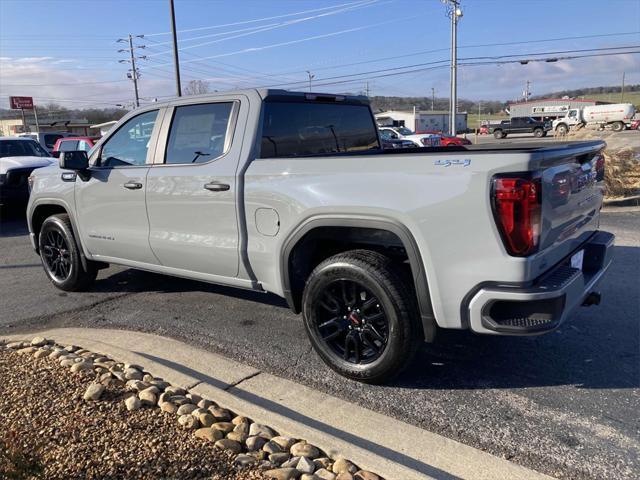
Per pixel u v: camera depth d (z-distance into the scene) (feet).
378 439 9.97
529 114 222.89
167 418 10.00
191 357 13.47
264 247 13.00
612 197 35.78
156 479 8.23
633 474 8.89
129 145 16.17
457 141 104.78
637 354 13.41
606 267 12.81
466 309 10.37
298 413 10.91
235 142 13.58
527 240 9.64
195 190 14.08
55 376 11.64
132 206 15.83
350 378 12.15
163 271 16.05
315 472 8.66
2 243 29.53
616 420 10.51
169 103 15.25
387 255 12.26
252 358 13.56
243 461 8.75
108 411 10.19
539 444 9.76
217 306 17.53
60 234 18.71
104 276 21.40
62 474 8.25
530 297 9.70
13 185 35.65
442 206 10.21
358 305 11.84
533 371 12.67
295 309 13.14
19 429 9.43
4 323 16.52
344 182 11.39
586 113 151.23
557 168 10.50
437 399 11.46
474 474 8.90
